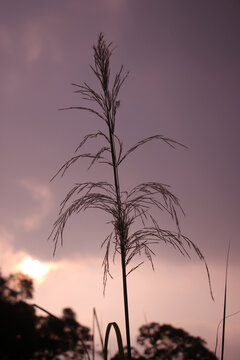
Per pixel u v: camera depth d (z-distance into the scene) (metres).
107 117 1.52
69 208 1.46
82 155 1.51
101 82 1.53
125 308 1.33
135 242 1.43
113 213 1.46
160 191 1.46
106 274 1.45
